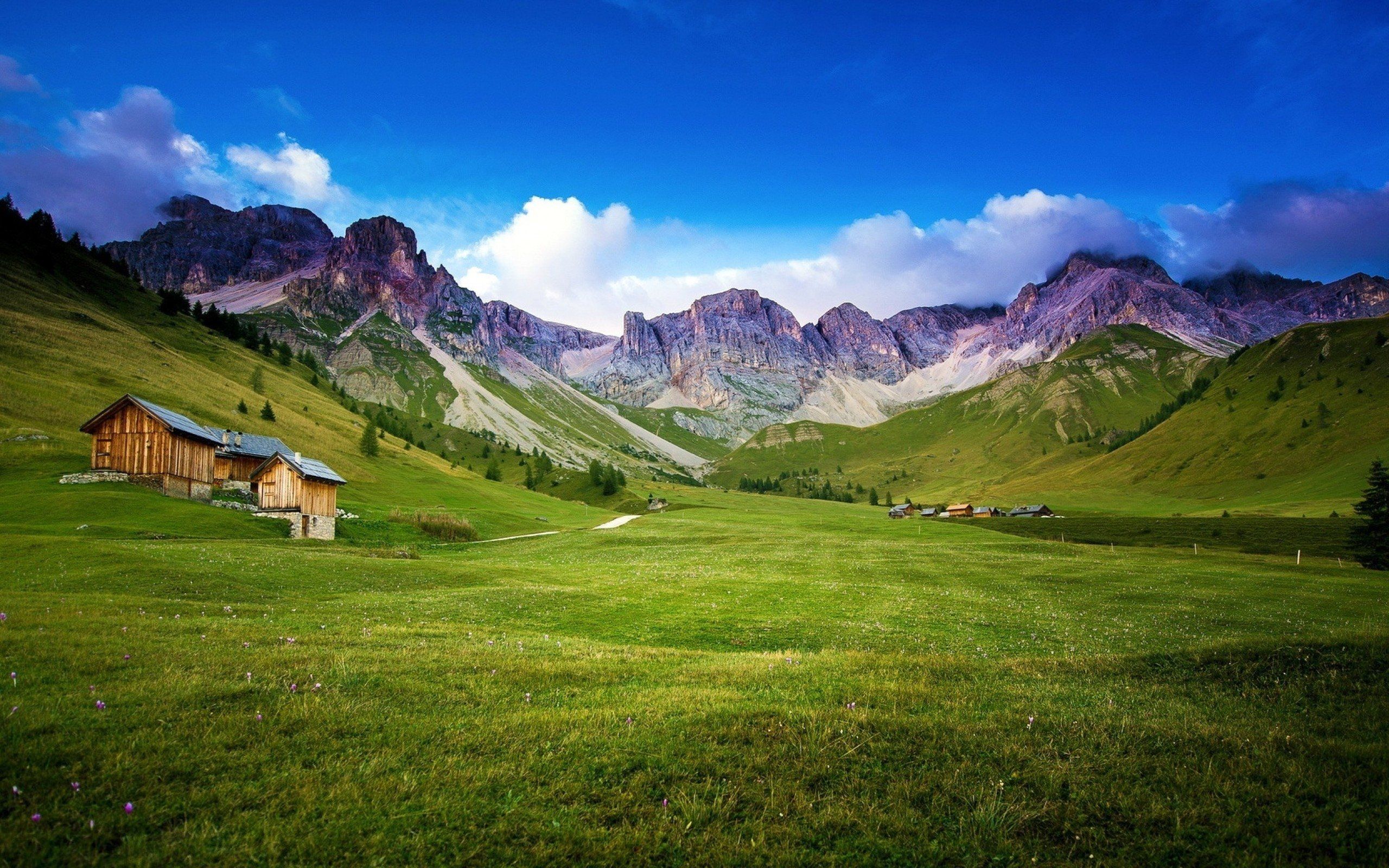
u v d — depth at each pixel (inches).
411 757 417.1
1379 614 1531.7
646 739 447.8
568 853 330.6
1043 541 3978.8
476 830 344.2
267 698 492.1
